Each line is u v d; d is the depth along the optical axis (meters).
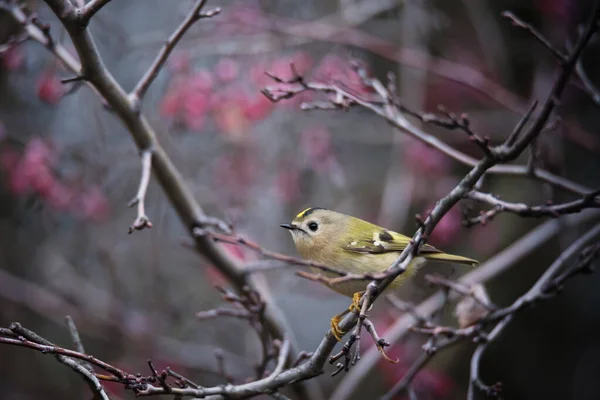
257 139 12.20
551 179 8.12
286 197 12.03
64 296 12.84
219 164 12.24
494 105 12.78
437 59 12.34
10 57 10.91
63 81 7.41
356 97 7.98
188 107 9.70
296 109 11.12
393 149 12.89
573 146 12.52
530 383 11.87
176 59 9.92
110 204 12.65
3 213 12.59
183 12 11.69
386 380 11.31
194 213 8.84
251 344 12.53
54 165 10.38
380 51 11.95
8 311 12.57
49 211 11.85
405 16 12.52
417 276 12.69
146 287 13.13
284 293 12.99
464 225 6.60
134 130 8.12
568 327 12.10
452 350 11.98
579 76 8.29
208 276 11.91
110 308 12.59
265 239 12.59
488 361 12.02
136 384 5.34
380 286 5.54
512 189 12.34
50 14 11.65
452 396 11.66
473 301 8.19
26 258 12.80
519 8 12.88
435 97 12.98
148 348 12.37
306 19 13.47
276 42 11.30
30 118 12.30
